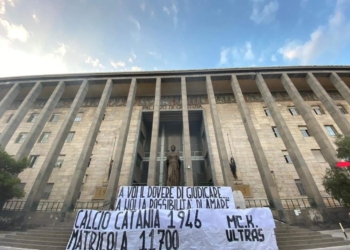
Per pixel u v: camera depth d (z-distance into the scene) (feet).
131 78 85.20
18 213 51.60
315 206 53.26
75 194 55.88
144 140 92.38
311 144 77.41
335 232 43.27
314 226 49.03
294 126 83.41
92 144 66.64
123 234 23.80
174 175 48.78
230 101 95.04
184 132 67.05
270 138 80.74
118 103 96.89
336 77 81.05
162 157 83.87
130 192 33.37
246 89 95.45
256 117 87.81
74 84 88.12
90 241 23.58
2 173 47.37
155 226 24.21
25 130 86.12
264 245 23.67
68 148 80.23
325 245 30.35
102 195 67.31
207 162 79.97
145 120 93.30
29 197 54.29
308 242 31.58
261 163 60.29
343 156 46.42
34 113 91.97
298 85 91.66
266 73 84.43
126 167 73.67
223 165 59.72
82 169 60.03
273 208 53.26
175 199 32.91
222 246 23.32
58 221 49.47
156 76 85.51
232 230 24.38
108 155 78.43
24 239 34.42
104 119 90.58
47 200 66.23
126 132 68.95
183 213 25.11
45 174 59.11
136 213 25.14
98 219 24.90
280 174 70.59
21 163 51.29
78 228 24.44
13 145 81.05
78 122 89.51
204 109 90.53
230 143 80.64
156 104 75.87
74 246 23.36
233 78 83.51
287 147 64.49
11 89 82.23
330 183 46.11
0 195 47.06
